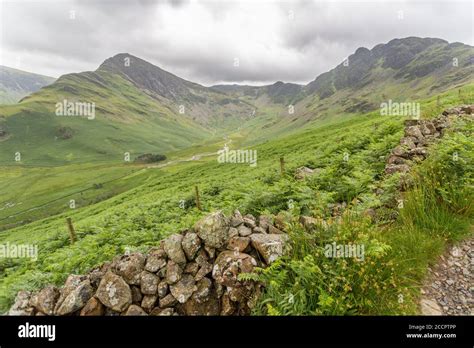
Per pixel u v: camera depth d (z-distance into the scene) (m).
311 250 4.71
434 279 4.65
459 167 6.82
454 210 5.96
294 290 4.18
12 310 4.61
